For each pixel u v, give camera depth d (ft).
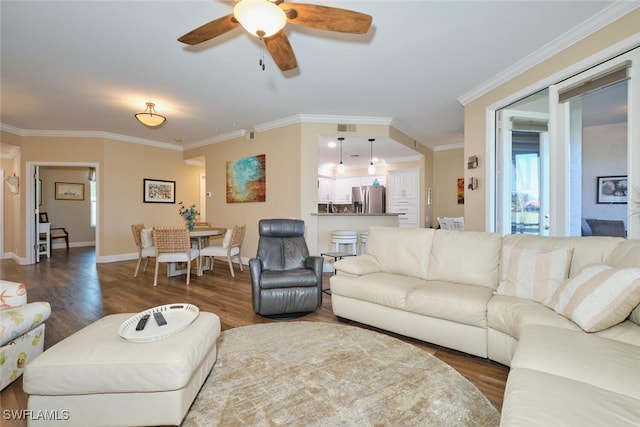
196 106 14.52
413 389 5.57
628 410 2.99
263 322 9.08
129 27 8.20
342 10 5.86
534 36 8.69
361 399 5.28
